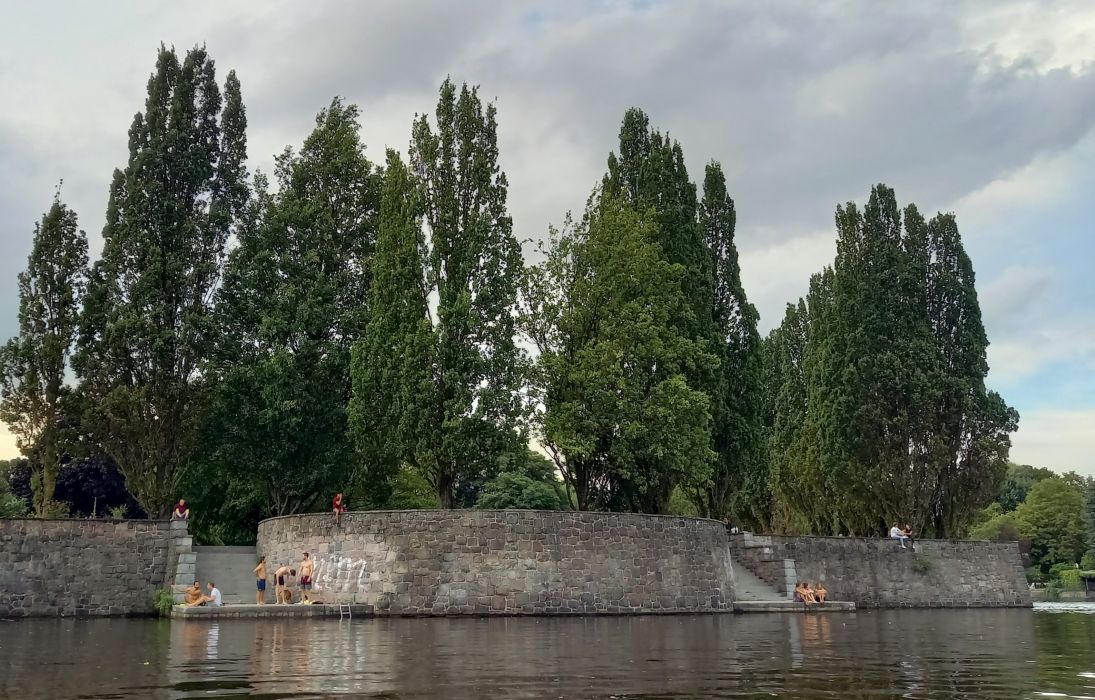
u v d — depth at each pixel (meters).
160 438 40.91
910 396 52.00
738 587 42.78
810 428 57.91
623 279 42.22
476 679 14.03
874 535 55.53
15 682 13.77
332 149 46.75
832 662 16.95
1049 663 17.05
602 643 21.19
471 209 40.31
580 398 41.19
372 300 41.38
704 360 44.88
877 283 53.41
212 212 43.25
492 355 38.97
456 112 41.09
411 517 33.59
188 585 35.28
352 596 33.56
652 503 45.34
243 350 43.78
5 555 34.75
